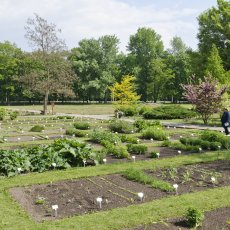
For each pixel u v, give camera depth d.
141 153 12.99
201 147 13.96
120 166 10.83
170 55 72.00
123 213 6.84
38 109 47.09
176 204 7.33
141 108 33.16
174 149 13.88
